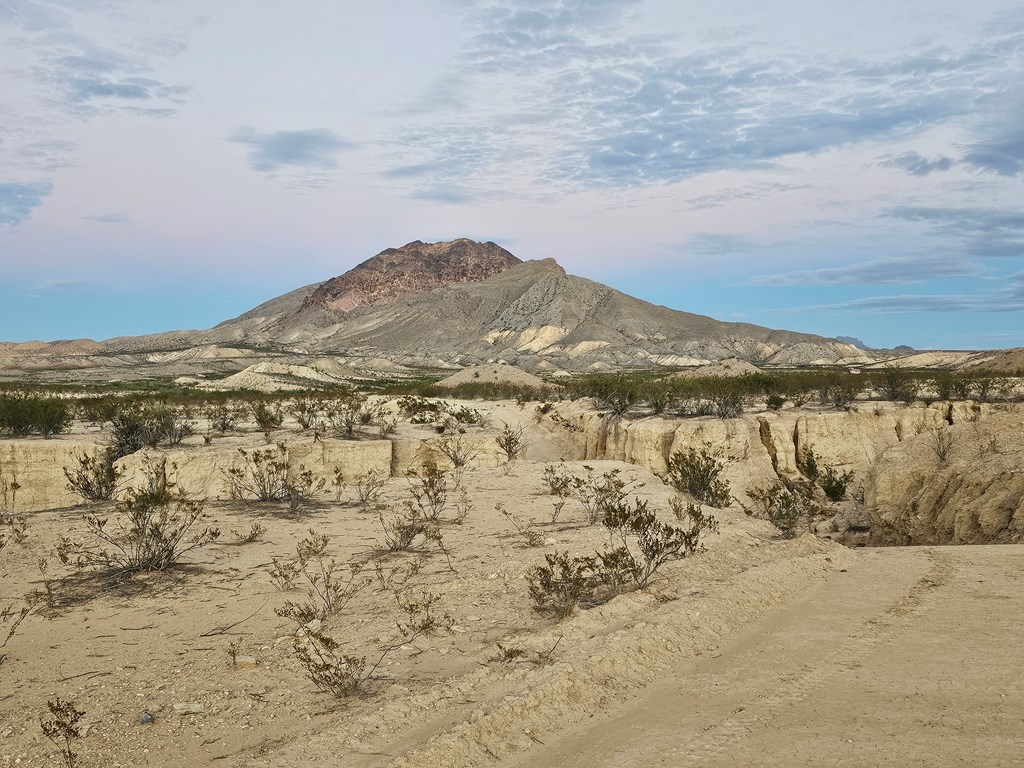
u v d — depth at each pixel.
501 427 36.62
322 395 37.50
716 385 34.72
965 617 8.90
